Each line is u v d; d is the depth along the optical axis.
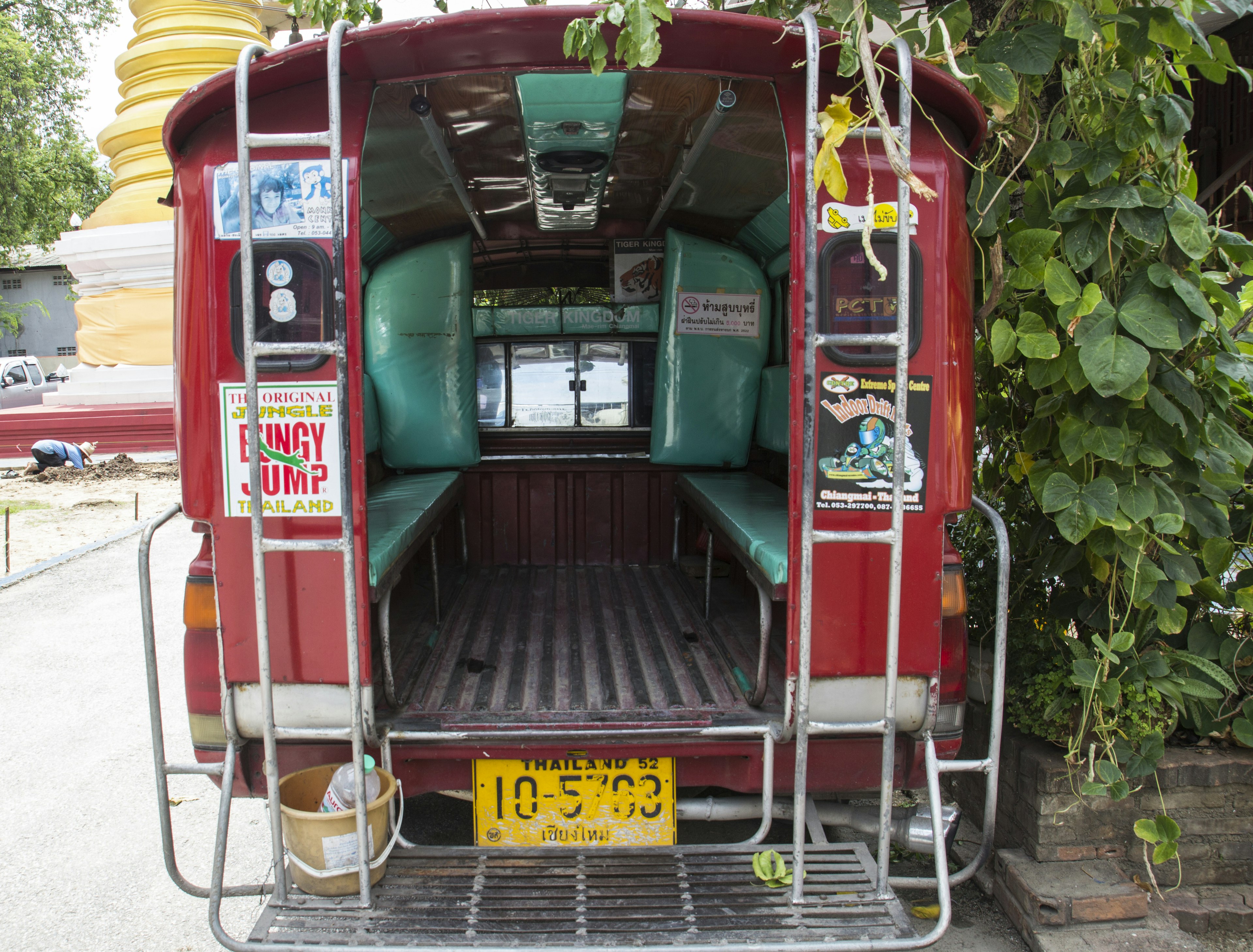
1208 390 2.88
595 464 4.99
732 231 4.66
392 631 3.77
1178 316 2.62
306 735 2.41
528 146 3.37
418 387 4.51
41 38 22.73
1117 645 2.64
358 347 2.31
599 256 5.08
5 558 8.12
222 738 2.52
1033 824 2.94
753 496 4.00
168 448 14.87
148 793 3.91
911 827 2.62
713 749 2.58
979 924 2.89
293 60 2.24
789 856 2.59
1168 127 2.64
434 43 2.24
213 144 2.38
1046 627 3.18
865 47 2.12
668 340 4.54
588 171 3.62
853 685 2.47
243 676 2.44
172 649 5.75
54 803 3.81
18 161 22.72
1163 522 2.66
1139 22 2.60
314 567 2.37
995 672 2.54
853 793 2.68
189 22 15.53
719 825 3.62
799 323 2.33
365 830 2.34
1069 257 2.69
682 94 2.90
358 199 2.32
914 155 2.44
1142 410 2.72
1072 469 2.80
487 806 2.59
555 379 5.16
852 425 2.40
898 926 2.30
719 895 2.42
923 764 2.57
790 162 2.36
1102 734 2.75
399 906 2.38
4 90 21.02
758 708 2.86
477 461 4.74
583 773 2.60
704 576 4.62
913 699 2.49
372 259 4.54
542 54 2.31
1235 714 3.06
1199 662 2.83
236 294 2.37
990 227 2.64
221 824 2.41
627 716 2.65
